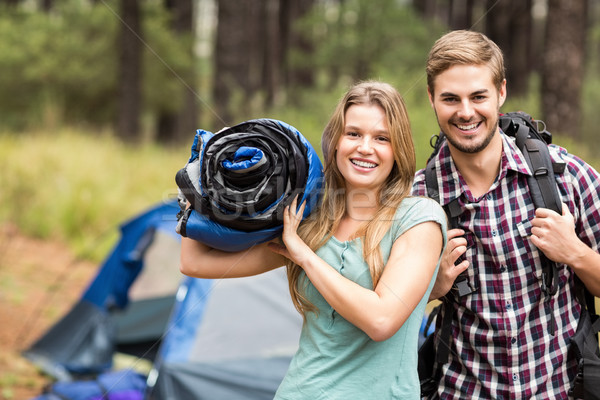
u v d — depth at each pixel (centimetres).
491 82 183
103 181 889
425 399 204
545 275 186
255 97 1064
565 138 677
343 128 178
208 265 185
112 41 1719
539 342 188
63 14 1795
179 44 1761
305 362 177
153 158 1065
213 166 166
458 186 193
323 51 1189
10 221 823
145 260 531
